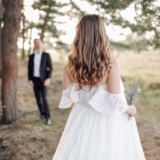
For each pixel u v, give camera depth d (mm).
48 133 4645
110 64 1865
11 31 4707
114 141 2059
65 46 13922
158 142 4238
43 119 5477
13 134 4527
